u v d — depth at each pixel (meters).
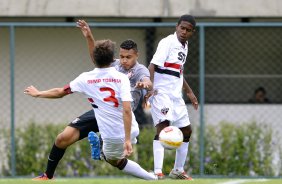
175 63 31.69
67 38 51.28
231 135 46.72
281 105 50.75
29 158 45.97
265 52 54.44
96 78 26.83
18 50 51.34
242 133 46.84
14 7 50.69
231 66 54.22
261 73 54.47
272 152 47.00
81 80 26.94
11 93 44.44
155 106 31.72
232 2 51.38
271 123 47.97
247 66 54.28
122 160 29.22
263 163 46.72
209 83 54.06
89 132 28.47
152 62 31.47
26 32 51.19
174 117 31.95
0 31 51.22
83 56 51.25
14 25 44.50
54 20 52.28
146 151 45.62
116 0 50.88
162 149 31.84
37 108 50.25
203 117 44.62
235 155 46.44
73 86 26.97
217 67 54.16
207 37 53.78
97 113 27.36
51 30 51.34
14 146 44.69
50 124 47.00
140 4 50.91
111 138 27.44
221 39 54.03
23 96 50.56
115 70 26.84
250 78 54.84
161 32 50.09
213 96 54.09
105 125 27.31
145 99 29.56
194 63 53.34
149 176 29.70
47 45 51.31
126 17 51.06
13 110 44.53
